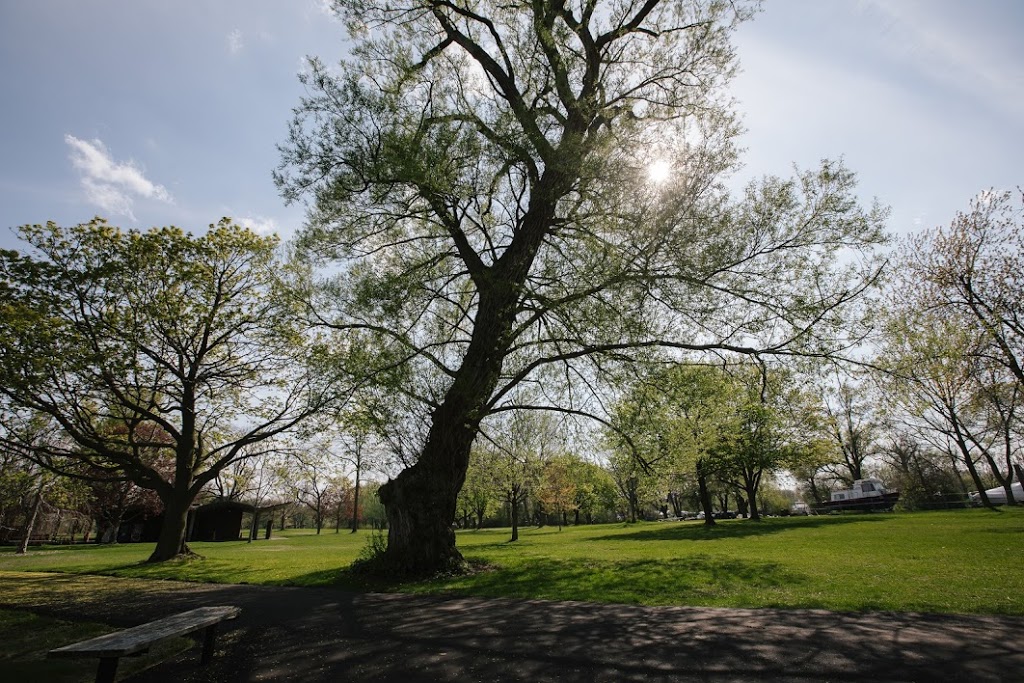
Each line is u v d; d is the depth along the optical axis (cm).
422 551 1270
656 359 1226
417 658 644
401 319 1317
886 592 929
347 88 1211
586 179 1174
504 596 1008
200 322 2206
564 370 1411
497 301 1284
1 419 2012
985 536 1758
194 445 2283
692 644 662
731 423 1998
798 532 2481
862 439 5672
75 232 1969
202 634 813
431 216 1381
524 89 1420
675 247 1134
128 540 4703
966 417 3416
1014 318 2702
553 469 3588
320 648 707
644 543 2233
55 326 1914
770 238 1164
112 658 517
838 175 1134
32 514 3069
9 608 1053
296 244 1400
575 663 607
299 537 5234
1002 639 646
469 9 1422
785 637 678
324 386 1538
